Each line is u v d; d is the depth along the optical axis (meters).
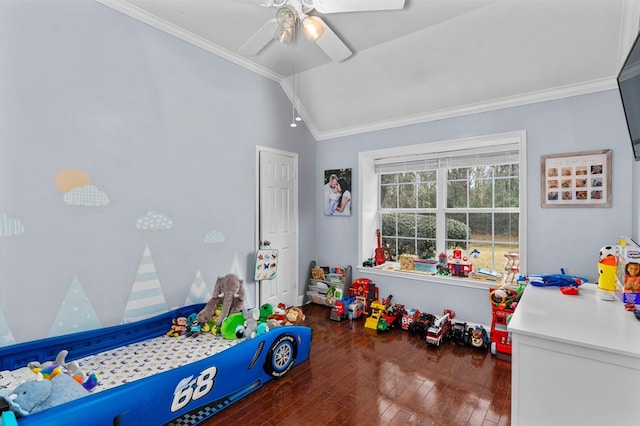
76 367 1.76
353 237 3.81
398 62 2.84
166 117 2.50
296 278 3.81
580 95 2.46
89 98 2.09
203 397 1.74
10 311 1.80
